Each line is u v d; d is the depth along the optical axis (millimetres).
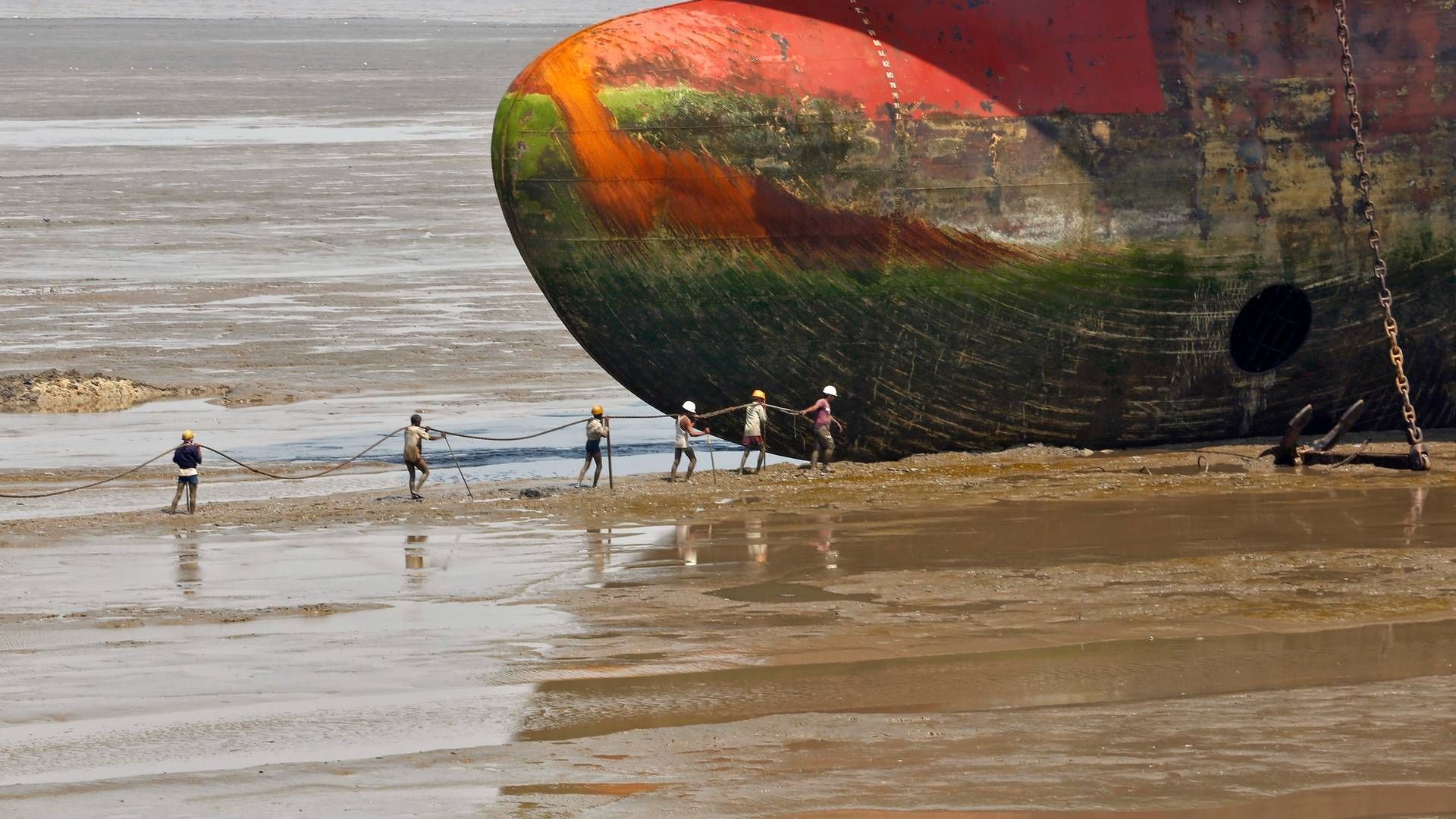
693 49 93875
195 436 118188
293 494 98875
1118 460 99750
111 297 183875
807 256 93375
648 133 92000
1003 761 52188
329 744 54875
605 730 55781
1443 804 48344
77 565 79750
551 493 94750
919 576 74312
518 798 50062
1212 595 70688
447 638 66500
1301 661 61844
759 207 92625
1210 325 99062
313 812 49250
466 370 143875
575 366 145625
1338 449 101875
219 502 96188
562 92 92688
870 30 95875
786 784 50562
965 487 93250
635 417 124750
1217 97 98125
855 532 83375
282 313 173125
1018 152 95188
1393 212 100250
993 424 100125
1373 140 100125
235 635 67438
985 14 97000
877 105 93750
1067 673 60719
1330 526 82812
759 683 60156
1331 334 100938
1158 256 96938
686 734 55125
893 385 97375
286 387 136875
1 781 51906
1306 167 99000
